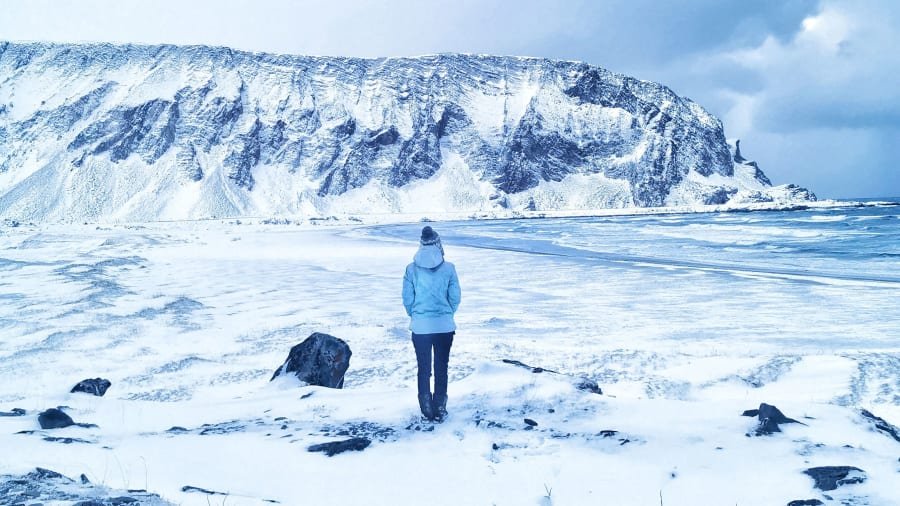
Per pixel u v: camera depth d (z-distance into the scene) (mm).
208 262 38406
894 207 151250
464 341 14281
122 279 28375
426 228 5121
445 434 4438
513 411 4926
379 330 15586
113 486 3256
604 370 11078
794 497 3068
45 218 148125
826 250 40938
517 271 32219
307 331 15625
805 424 4293
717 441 3988
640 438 4094
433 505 3123
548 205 188625
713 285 25047
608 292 23812
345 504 3133
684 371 10914
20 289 23484
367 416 5211
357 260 39688
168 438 4562
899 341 13859
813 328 15742
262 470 3721
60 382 10883
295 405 6016
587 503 3111
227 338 15109
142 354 13273
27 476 3186
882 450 3846
